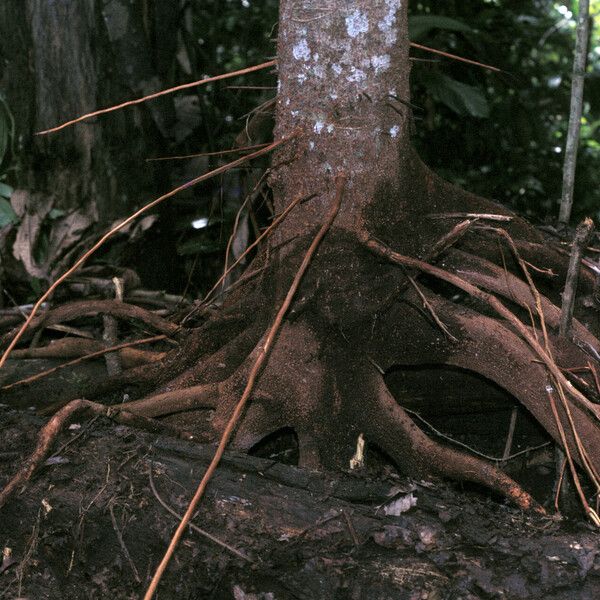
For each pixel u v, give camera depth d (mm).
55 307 3939
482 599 2662
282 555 2779
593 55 8273
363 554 2770
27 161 4793
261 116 4004
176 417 3439
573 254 3217
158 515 2885
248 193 4078
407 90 3359
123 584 2867
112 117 4871
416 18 5246
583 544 2783
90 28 4777
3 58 4723
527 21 7285
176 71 5801
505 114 6719
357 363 3359
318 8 3209
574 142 4098
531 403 3240
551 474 3740
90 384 3885
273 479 3016
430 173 3518
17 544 2951
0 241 4781
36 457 3014
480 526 2877
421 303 3340
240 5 7602
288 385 3322
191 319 4039
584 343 3377
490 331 3285
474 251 3672
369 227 3309
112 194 4891
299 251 3311
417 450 3273
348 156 3275
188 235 5617
